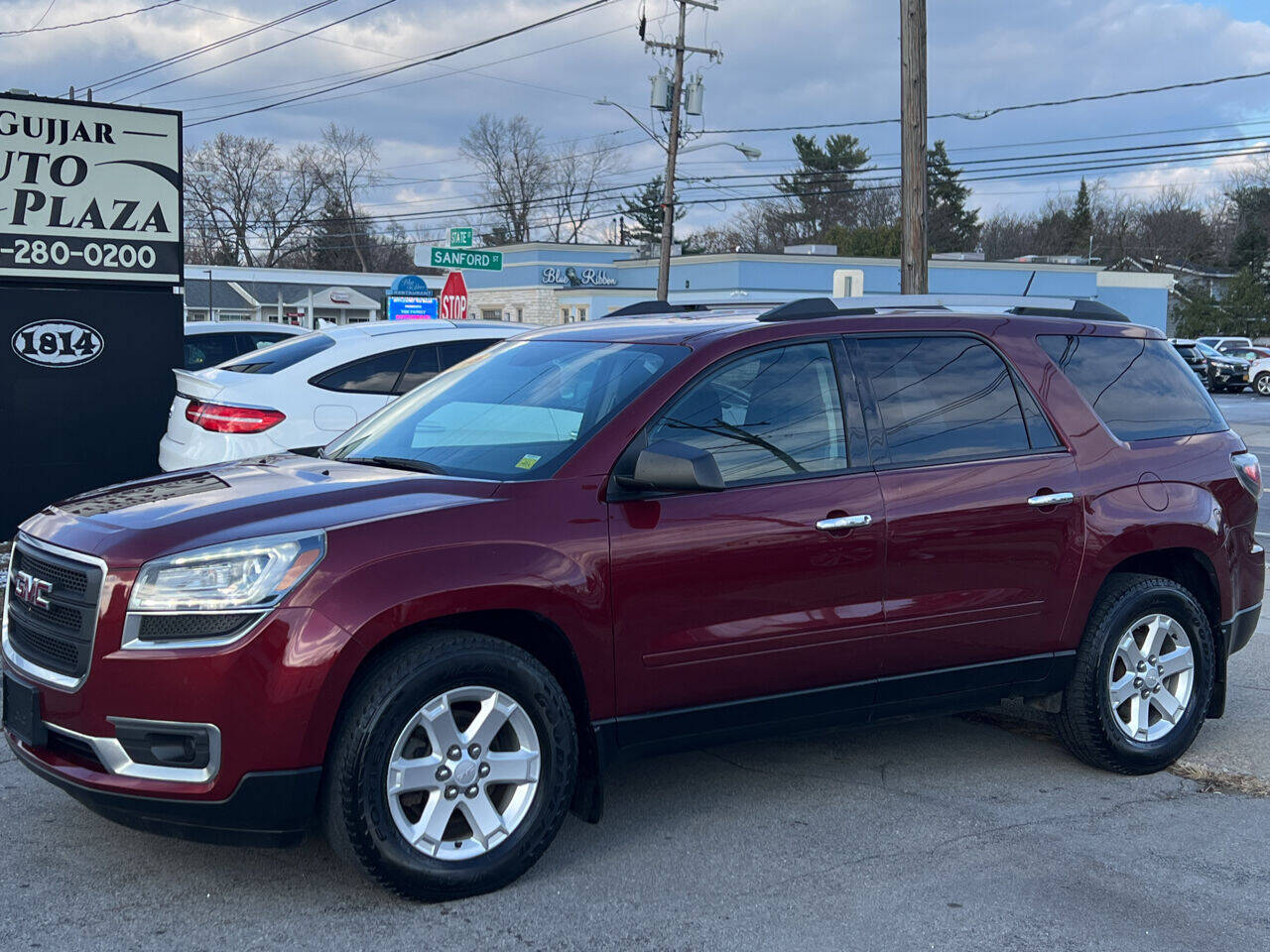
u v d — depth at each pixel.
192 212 80.56
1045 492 4.80
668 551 4.07
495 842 3.83
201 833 3.58
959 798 4.78
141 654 3.52
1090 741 4.98
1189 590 5.46
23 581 3.95
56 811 4.50
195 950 3.47
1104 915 3.77
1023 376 4.97
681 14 33.94
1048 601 4.83
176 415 8.30
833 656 4.40
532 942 3.54
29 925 3.61
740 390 4.38
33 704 3.75
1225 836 4.44
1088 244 94.12
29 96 9.59
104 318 10.08
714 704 4.23
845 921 3.70
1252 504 5.54
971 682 4.75
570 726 3.94
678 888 3.92
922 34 16.03
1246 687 6.50
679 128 34.50
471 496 3.90
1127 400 5.27
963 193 88.06
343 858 3.66
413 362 8.54
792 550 4.27
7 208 9.62
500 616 3.91
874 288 48.50
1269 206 93.06
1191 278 90.81
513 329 8.98
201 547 3.57
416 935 3.57
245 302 51.94
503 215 85.06
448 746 3.74
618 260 52.34
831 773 5.06
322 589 3.55
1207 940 3.62
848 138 89.69
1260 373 43.53
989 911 3.78
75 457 10.09
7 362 9.73
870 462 4.51
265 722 3.48
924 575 4.55
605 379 4.40
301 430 8.01
